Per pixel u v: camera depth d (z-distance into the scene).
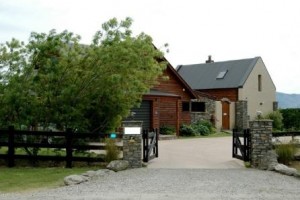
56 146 15.04
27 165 15.51
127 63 15.36
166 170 14.02
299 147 16.22
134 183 11.46
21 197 9.59
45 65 15.58
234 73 40.81
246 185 11.20
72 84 15.51
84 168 14.65
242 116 37.12
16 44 15.90
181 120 31.69
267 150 14.85
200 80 42.88
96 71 15.48
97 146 15.06
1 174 13.22
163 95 27.28
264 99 41.44
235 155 16.84
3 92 15.74
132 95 16.30
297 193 10.10
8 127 15.46
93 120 16.52
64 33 15.62
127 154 14.70
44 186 11.11
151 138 16.53
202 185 11.17
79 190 10.45
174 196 9.64
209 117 35.03
